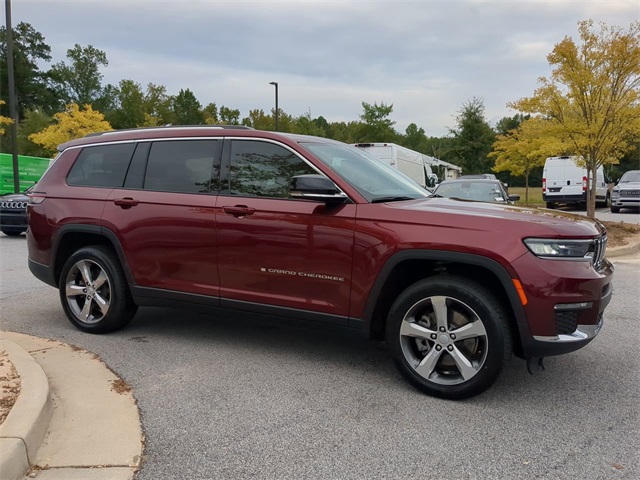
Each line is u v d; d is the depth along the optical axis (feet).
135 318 18.57
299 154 13.78
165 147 15.80
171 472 8.92
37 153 150.71
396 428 10.52
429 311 12.23
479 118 132.26
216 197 14.53
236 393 12.14
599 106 40.19
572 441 10.03
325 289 13.05
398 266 12.44
